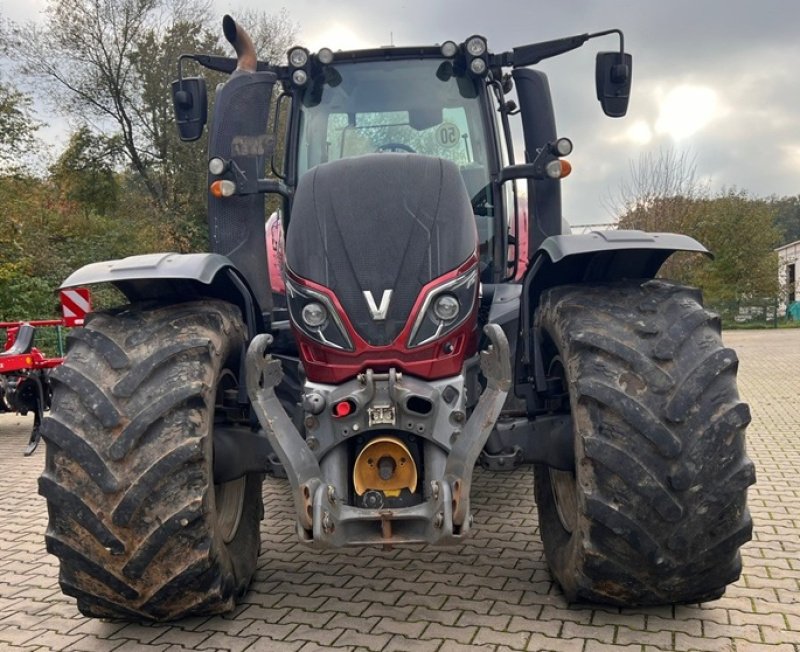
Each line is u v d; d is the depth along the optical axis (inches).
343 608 129.3
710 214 1400.1
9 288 658.2
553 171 152.1
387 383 111.8
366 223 119.1
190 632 121.9
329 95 170.6
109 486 104.1
